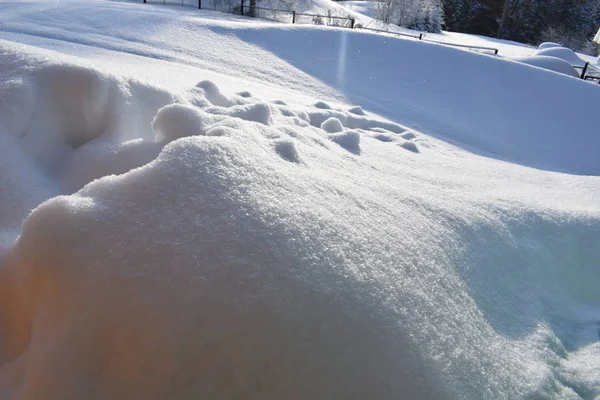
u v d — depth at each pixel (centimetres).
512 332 162
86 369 94
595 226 232
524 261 203
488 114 844
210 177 128
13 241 132
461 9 3541
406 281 132
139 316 97
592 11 3528
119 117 207
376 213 163
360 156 293
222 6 1733
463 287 159
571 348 169
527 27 3519
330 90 845
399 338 112
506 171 392
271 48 979
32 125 178
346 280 117
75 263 104
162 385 92
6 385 101
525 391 134
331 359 101
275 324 101
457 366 120
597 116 854
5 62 192
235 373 94
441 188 257
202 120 181
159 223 112
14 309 113
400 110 821
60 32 795
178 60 785
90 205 114
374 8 2442
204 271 104
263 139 184
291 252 115
